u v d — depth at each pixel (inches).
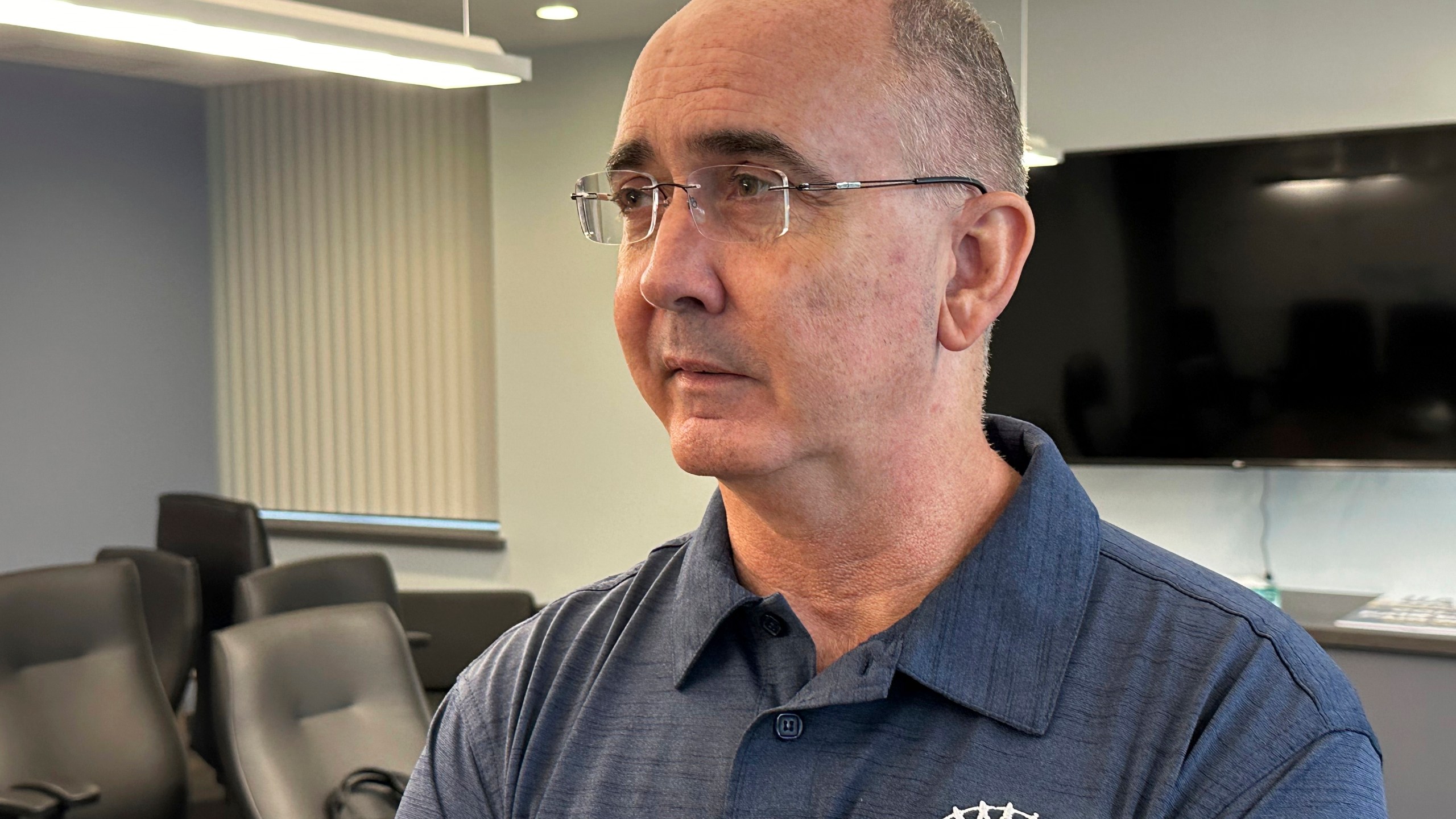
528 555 219.0
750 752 24.2
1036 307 168.2
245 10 93.0
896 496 24.3
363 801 119.6
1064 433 167.6
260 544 185.6
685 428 23.1
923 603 24.0
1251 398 158.1
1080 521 25.1
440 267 227.9
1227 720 21.8
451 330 227.6
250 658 123.2
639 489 209.6
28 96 227.9
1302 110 161.2
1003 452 28.2
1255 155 156.0
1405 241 149.6
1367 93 157.8
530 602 188.1
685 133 22.5
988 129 24.6
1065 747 22.6
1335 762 21.3
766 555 26.0
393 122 230.1
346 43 99.8
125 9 85.2
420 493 232.7
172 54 214.7
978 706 23.1
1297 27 160.6
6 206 225.8
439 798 29.0
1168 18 167.2
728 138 22.0
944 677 23.4
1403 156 149.2
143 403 245.6
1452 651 134.5
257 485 250.1
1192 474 169.6
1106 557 25.2
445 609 187.0
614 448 210.8
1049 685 23.2
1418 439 150.6
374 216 233.6
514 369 217.8
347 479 239.9
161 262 247.3
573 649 28.7
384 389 235.0
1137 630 23.7
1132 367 163.6
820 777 23.7
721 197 22.6
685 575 27.2
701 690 26.0
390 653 133.2
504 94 215.0
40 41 201.0
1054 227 166.9
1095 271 164.9
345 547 236.7
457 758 29.1
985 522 25.6
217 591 186.9
